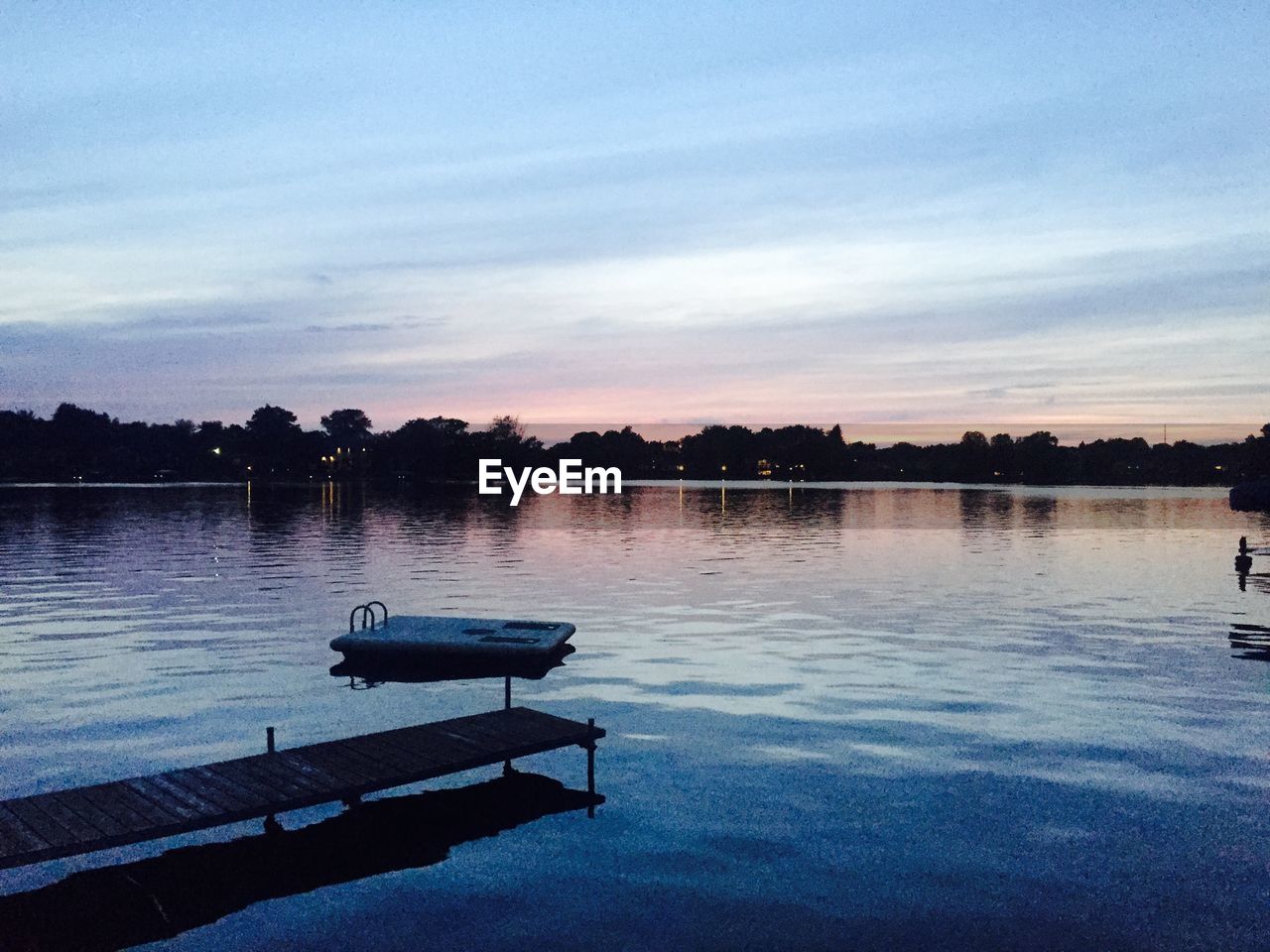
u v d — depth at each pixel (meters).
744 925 9.12
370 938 8.99
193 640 23.86
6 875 10.48
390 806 12.45
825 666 20.59
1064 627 25.81
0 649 22.61
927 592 33.50
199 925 9.30
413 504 116.69
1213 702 17.34
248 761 12.48
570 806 12.34
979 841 11.03
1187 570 40.94
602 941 8.86
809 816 11.83
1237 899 9.61
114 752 14.34
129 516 87.44
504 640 21.62
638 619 27.39
